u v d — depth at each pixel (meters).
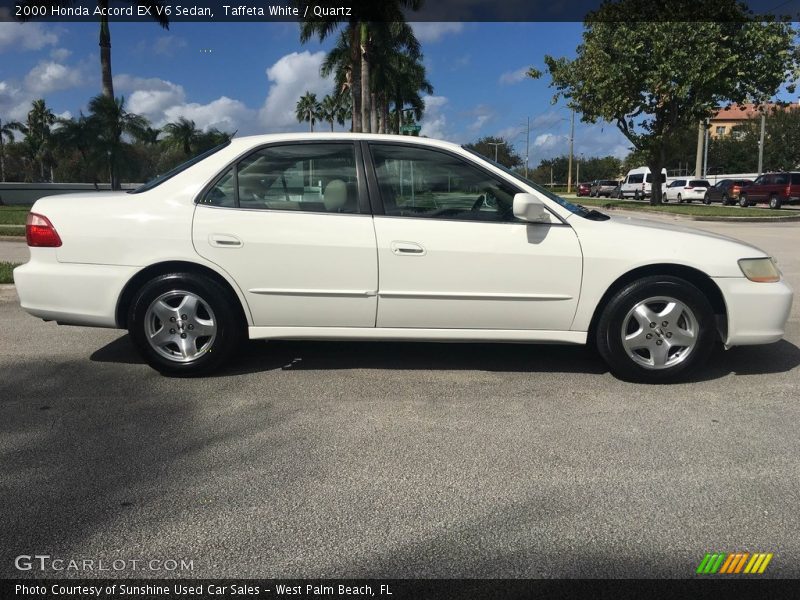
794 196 29.42
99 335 5.77
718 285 4.34
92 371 4.74
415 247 4.29
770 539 2.62
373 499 2.93
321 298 4.37
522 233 4.31
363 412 3.96
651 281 4.32
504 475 3.15
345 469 3.21
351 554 2.53
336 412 3.96
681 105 26.03
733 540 2.62
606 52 25.97
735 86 24.55
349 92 41.44
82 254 4.40
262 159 4.46
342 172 4.43
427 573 2.42
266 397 4.21
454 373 4.71
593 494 2.97
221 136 48.34
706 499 2.92
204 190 4.43
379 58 34.91
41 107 66.56
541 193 4.42
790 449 3.44
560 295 4.34
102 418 3.85
